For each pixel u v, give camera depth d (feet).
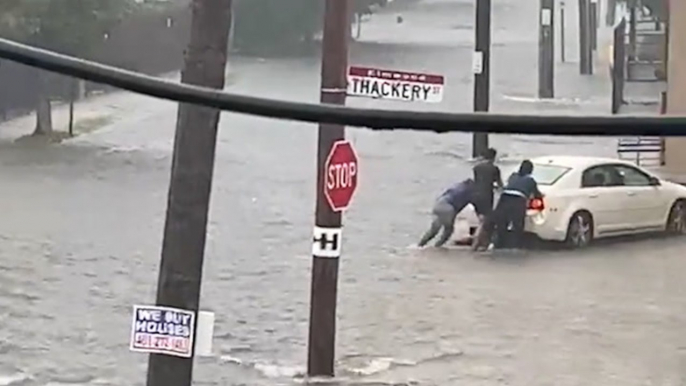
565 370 95.96
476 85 220.84
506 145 234.17
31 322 110.52
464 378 93.30
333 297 91.40
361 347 102.27
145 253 146.30
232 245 150.71
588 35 393.91
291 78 343.46
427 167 223.30
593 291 127.03
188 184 69.67
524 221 150.10
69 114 285.23
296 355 100.07
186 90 16.38
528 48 422.82
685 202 166.20
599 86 354.54
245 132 266.57
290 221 169.68
